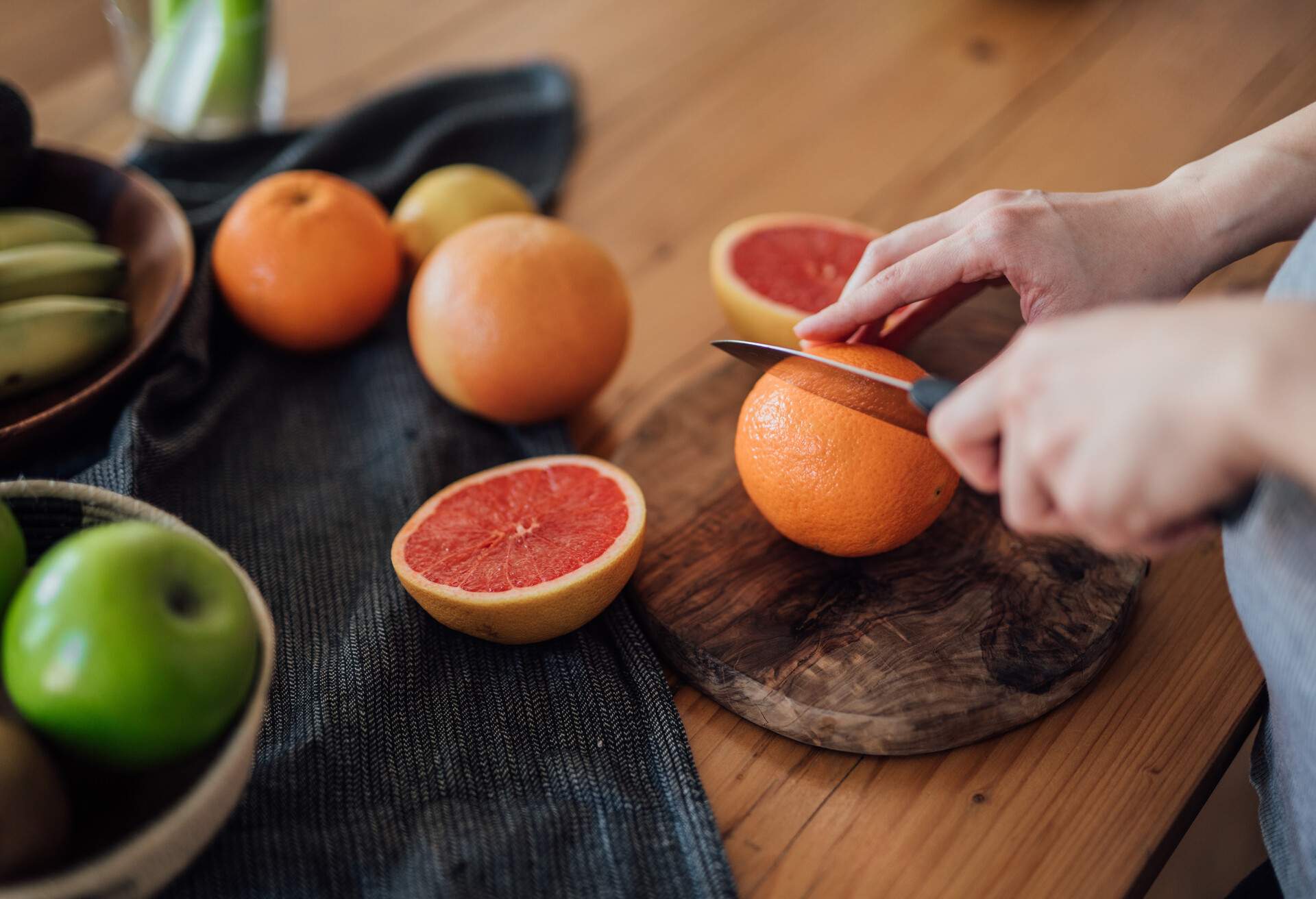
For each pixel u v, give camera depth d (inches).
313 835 18.2
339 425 25.1
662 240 29.2
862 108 32.9
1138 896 18.4
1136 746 19.6
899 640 20.3
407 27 35.7
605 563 20.1
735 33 35.8
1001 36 35.4
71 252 23.8
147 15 29.9
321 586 21.9
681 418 24.4
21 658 15.8
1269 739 18.9
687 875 18.1
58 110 31.4
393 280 25.9
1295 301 13.6
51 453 23.0
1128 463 13.8
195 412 24.3
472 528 21.5
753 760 19.7
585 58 34.6
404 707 19.9
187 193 29.0
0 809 15.0
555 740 19.6
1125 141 31.4
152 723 15.7
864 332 21.9
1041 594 20.9
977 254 20.0
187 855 16.0
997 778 19.3
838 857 18.5
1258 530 15.8
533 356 23.1
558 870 18.1
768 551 21.9
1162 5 36.6
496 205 26.8
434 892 17.6
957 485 21.0
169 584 16.2
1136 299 20.4
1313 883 17.4
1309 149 20.1
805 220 26.8
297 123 31.7
